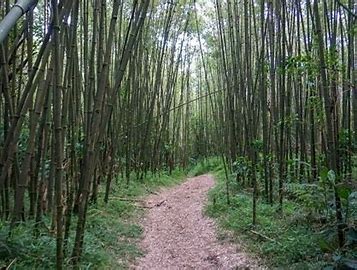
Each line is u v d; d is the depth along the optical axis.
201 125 18.52
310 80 4.88
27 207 4.88
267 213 5.85
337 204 3.61
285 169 7.49
